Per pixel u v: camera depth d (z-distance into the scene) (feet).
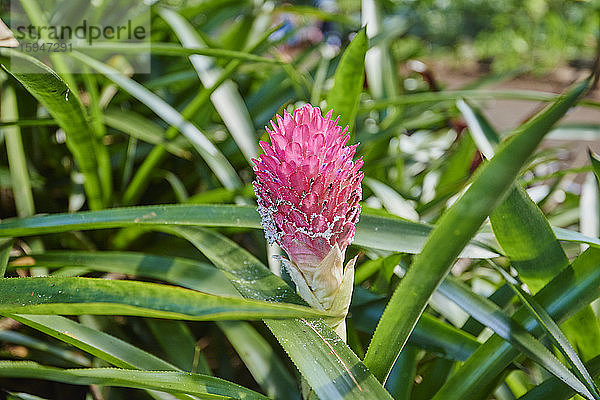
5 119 2.56
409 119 3.43
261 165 1.49
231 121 2.64
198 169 2.91
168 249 2.62
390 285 2.18
